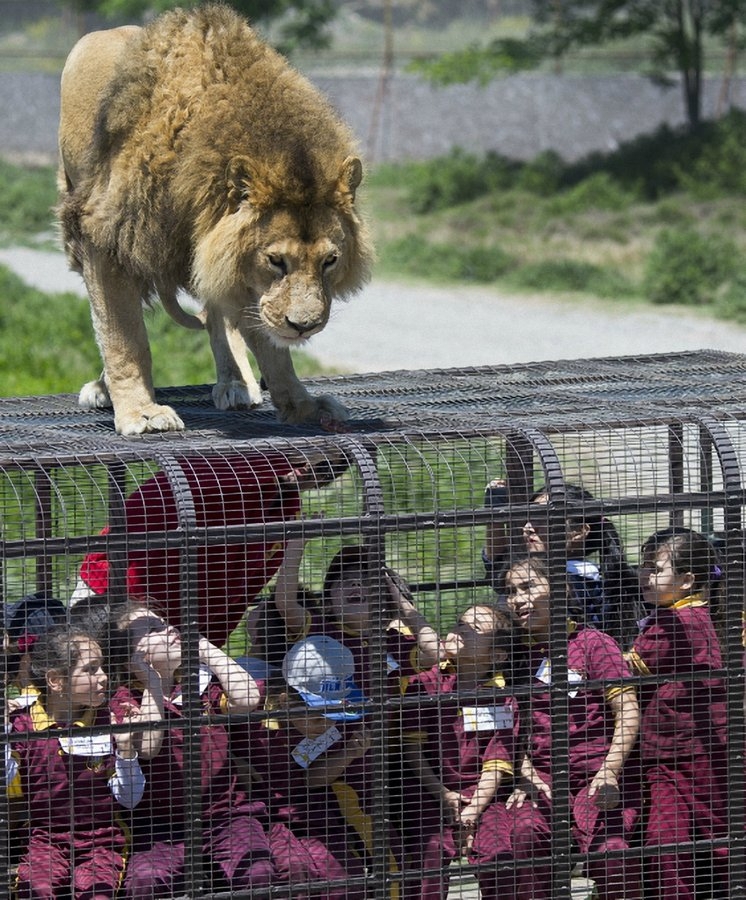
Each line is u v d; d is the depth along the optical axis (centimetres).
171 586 934
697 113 6334
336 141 988
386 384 1241
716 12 6469
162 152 970
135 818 875
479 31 11406
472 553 901
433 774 895
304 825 889
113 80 1006
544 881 883
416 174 6216
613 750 887
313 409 1025
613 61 8631
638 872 901
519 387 1190
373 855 838
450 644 888
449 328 3681
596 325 3675
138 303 1031
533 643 906
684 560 914
